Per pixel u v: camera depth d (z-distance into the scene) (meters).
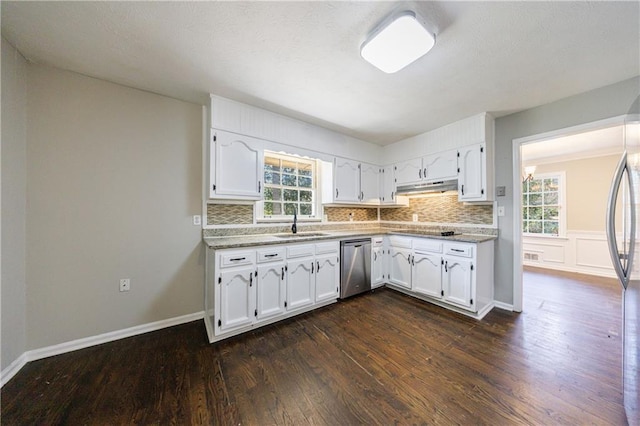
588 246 4.30
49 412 1.35
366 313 2.66
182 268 2.46
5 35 1.54
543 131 2.52
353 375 1.65
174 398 1.45
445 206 3.46
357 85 2.14
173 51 1.70
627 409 1.29
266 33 1.53
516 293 2.70
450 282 2.72
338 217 3.82
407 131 3.32
